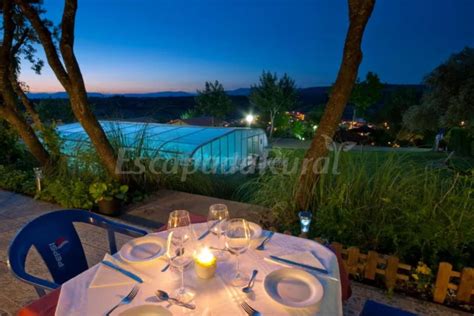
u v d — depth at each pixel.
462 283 1.99
